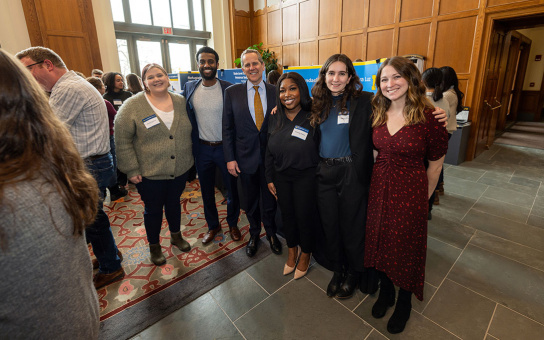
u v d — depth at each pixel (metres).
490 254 2.03
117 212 2.93
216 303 1.65
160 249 2.06
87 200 0.55
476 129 4.25
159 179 1.82
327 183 1.49
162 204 1.93
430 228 2.39
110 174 1.75
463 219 2.54
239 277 1.87
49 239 0.45
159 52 7.19
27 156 0.45
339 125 1.40
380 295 1.54
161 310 1.60
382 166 1.32
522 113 7.95
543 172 3.76
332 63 1.33
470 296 1.64
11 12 4.72
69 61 5.38
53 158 0.49
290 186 1.65
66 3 5.20
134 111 1.71
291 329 1.46
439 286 1.72
